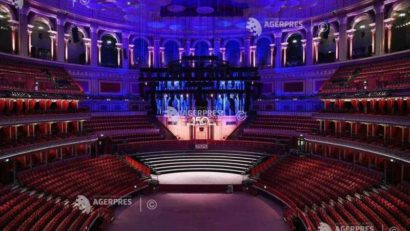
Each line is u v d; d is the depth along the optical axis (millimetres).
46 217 21391
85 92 44344
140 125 45156
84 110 38469
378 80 32250
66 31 42438
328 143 34000
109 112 44906
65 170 30250
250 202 30750
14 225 19281
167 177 36156
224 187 33375
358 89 34156
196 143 42844
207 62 42812
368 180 26328
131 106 48031
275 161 37031
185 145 42719
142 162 39156
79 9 43312
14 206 21781
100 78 45812
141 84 46625
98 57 46344
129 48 49250
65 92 37000
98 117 43312
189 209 28969
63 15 41469
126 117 45719
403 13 36656
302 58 49094
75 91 38656
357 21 40031
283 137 41781
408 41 38812
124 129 43375
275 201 30672
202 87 44281
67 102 38531
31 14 38250
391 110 31656
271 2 42750
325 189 27125
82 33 46719
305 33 45812
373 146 27953
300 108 45219
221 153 41812
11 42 38875
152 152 41531
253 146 41219
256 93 48625
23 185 26141
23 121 29078
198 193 33312
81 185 28359
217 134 47094
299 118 43469
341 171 29484
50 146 31484
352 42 43969
